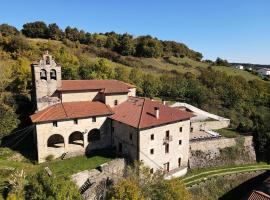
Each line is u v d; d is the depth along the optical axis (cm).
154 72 11575
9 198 2844
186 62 14612
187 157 5444
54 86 4988
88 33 13825
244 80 11325
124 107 5281
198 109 7994
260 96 10225
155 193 3347
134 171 3884
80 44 12562
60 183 2984
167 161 5031
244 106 9388
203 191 5044
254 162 6581
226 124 7788
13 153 4656
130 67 11369
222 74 11519
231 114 8600
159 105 5250
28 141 5228
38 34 12394
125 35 14200
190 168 5566
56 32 12556
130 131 4647
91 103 5234
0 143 4847
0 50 9144
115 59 11788
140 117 4694
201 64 15000
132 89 6156
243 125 7344
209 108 8806
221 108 9000
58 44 11494
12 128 5072
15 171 3888
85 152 4916
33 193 2894
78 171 4150
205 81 10988
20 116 5469
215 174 5572
